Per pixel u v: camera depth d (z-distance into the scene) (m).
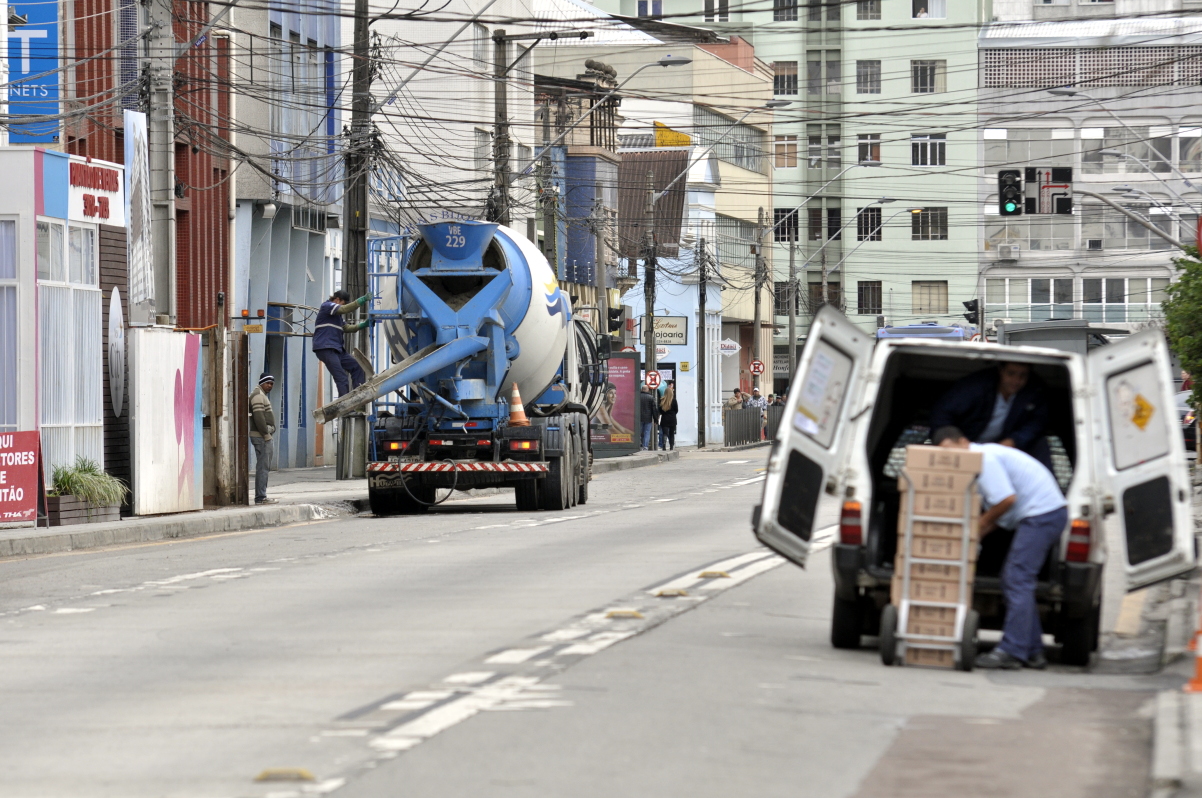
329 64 72.06
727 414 96.62
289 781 11.60
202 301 58.50
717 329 124.44
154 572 27.08
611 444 79.12
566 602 21.95
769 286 143.50
